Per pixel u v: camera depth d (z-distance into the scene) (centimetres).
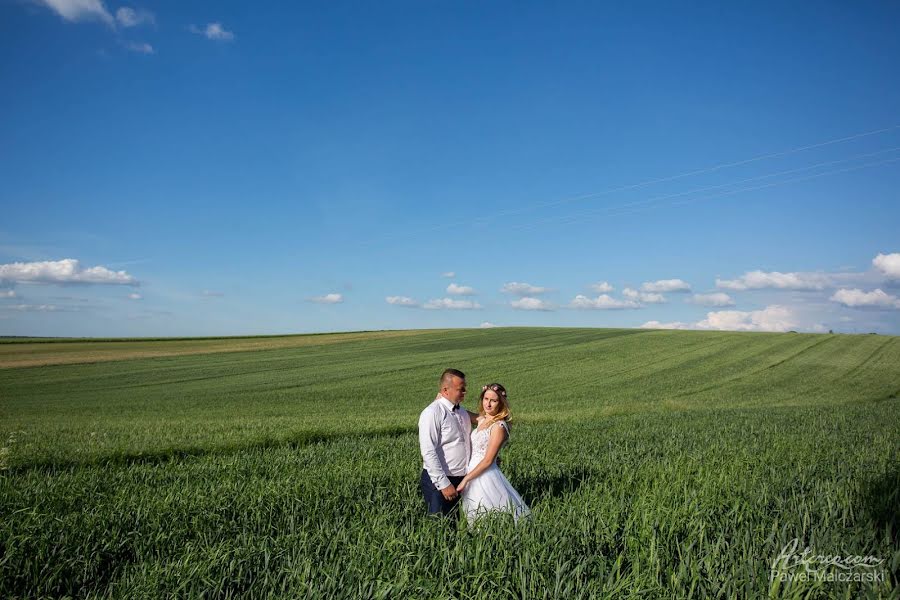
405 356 5269
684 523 500
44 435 1411
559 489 722
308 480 747
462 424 603
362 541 467
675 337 6247
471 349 5675
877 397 3241
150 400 3081
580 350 5441
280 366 4753
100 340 7250
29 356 5584
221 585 411
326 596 380
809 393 3381
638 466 863
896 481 654
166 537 539
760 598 363
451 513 579
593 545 467
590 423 1664
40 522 557
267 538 511
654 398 3122
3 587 443
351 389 3466
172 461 994
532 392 3381
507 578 405
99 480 821
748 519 525
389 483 751
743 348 5397
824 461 872
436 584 389
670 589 381
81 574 471
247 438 1305
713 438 1258
